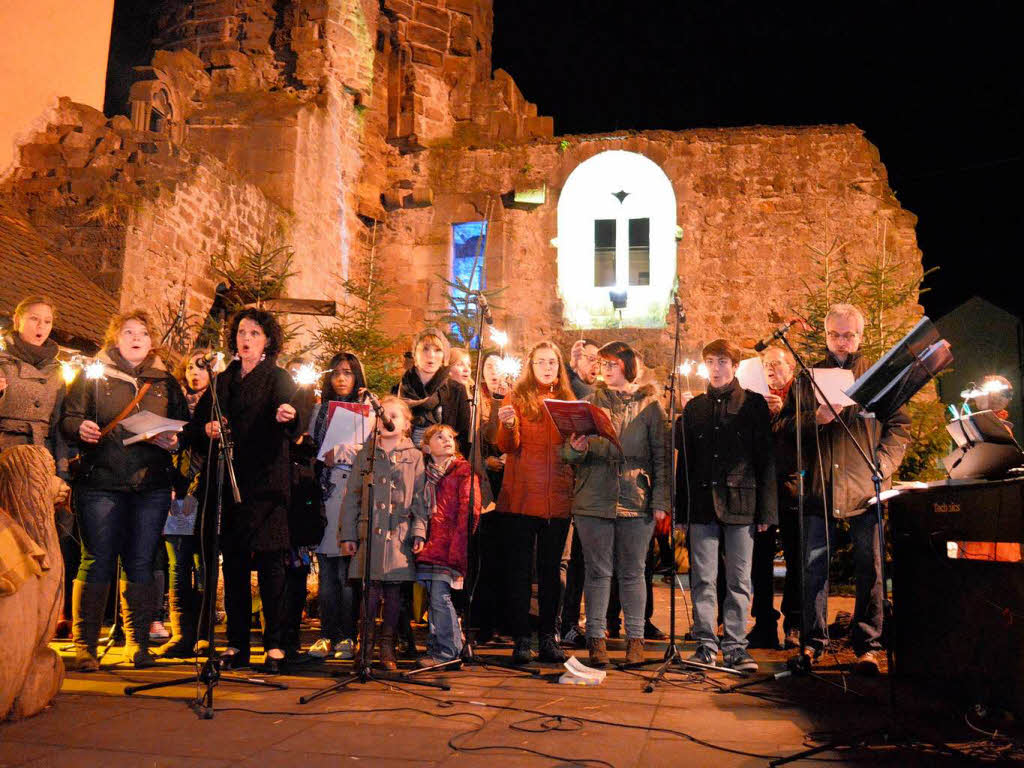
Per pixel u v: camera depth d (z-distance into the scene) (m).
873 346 10.82
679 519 5.06
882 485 4.71
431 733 3.31
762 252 13.56
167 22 13.91
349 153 13.73
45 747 3.04
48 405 5.05
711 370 4.91
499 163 14.23
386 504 4.58
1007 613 3.56
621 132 14.12
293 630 4.88
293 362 5.79
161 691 4.00
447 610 4.75
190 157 9.57
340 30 13.59
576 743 3.19
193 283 9.42
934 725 3.53
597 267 14.08
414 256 14.09
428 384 5.35
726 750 3.12
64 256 8.37
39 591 3.56
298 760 2.94
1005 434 3.58
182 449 4.95
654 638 6.18
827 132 13.83
